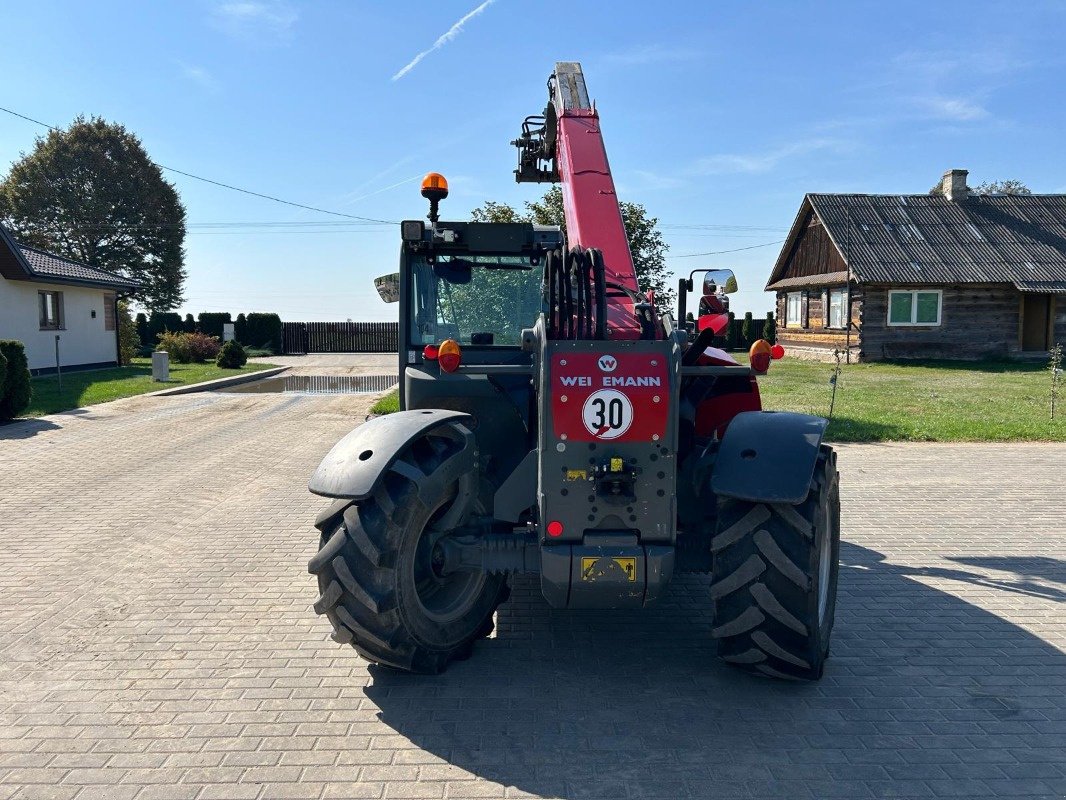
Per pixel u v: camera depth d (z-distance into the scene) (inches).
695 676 160.7
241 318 1574.8
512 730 138.8
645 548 143.9
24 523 279.3
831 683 157.2
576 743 134.6
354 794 120.0
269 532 267.9
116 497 319.3
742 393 209.0
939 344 1038.4
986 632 183.2
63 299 965.8
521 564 153.9
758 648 146.6
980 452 415.5
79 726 140.6
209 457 407.2
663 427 142.4
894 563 235.6
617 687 155.7
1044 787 122.2
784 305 1342.3
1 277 836.0
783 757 130.3
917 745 134.2
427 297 206.2
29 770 126.7
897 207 1136.2
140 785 122.4
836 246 1045.2
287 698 150.9
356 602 145.3
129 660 168.2
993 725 140.9
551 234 204.4
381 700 150.0
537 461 155.9
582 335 151.3
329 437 471.2
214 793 120.3
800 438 147.7
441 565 157.4
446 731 138.5
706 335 172.1
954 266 1021.2
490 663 167.0
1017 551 247.9
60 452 421.7
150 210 1859.0
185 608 198.8
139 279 1876.2
